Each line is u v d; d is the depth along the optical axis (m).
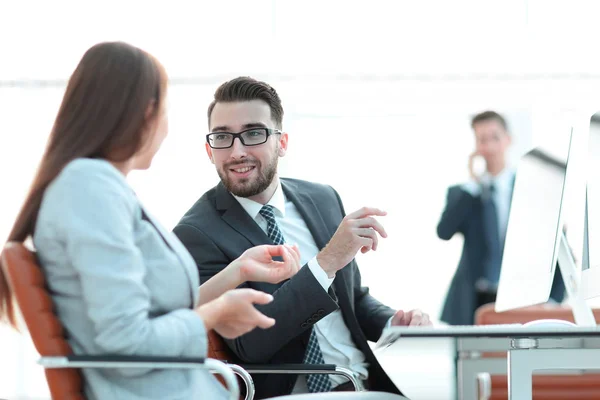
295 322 2.76
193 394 1.98
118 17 8.21
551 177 2.85
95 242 1.81
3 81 8.26
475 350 2.71
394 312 3.17
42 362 1.82
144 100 2.00
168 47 8.16
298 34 8.17
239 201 3.08
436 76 8.16
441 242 8.30
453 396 3.80
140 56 2.02
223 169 3.04
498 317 4.52
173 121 8.07
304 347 2.89
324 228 3.16
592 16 8.12
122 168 2.04
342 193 8.27
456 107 8.24
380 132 8.26
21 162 8.24
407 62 8.17
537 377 4.22
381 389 3.04
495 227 6.84
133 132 1.99
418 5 8.18
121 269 1.82
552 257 2.67
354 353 3.03
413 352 2.80
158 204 8.01
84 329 1.88
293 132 8.21
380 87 8.20
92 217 1.83
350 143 8.26
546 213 2.83
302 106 8.22
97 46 2.01
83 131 1.96
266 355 2.77
